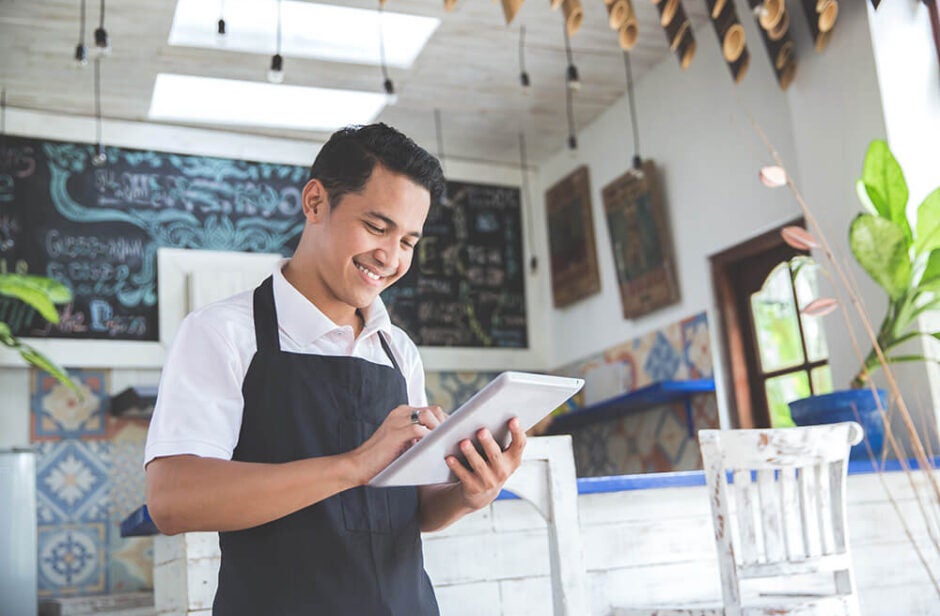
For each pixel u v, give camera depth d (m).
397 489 1.64
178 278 6.02
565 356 6.72
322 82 5.70
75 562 5.57
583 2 4.98
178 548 2.81
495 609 2.98
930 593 3.65
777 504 3.25
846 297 4.35
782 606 2.63
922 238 3.92
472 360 6.65
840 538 2.76
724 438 2.66
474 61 5.57
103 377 5.81
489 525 3.03
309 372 1.58
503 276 6.85
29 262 5.72
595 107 6.25
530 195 7.02
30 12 4.76
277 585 1.48
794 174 4.82
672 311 5.65
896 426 3.96
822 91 4.52
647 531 3.25
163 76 5.79
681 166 5.61
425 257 6.65
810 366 4.86
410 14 5.01
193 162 6.20
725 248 5.28
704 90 5.45
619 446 6.10
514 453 1.54
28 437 5.59
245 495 1.36
